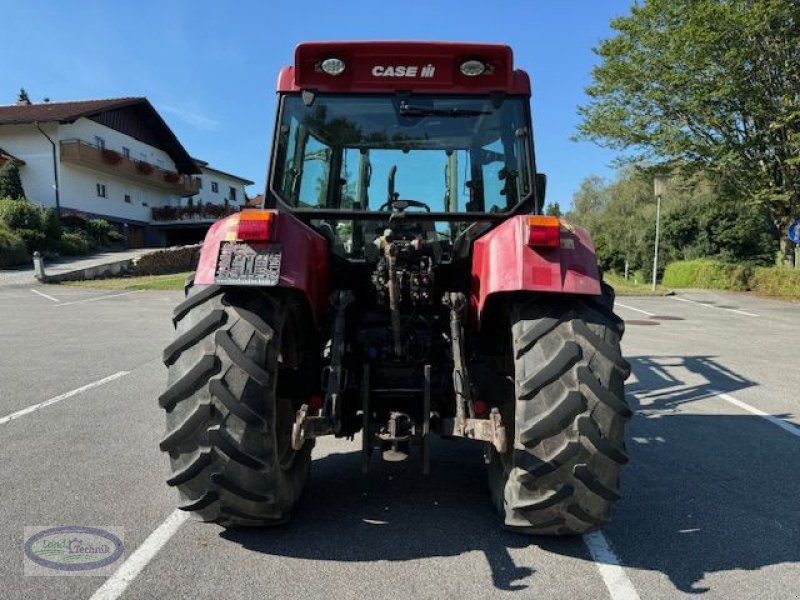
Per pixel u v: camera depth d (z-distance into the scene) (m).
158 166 42.47
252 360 2.67
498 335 3.33
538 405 2.68
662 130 19.16
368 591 2.63
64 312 13.66
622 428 2.67
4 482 3.87
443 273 3.54
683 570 2.84
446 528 3.22
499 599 2.58
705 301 17.73
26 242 26.20
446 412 3.22
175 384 2.67
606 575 2.78
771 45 16.86
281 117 3.56
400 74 3.45
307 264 2.88
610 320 2.79
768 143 18.42
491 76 3.45
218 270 2.68
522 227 2.78
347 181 3.58
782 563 2.93
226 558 2.90
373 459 4.28
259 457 2.69
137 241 40.19
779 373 7.64
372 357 3.28
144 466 4.18
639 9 17.97
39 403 5.92
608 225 40.88
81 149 32.72
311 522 3.29
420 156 3.55
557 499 2.69
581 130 20.41
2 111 37.03
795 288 19.02
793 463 4.39
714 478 4.07
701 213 31.36
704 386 6.92
